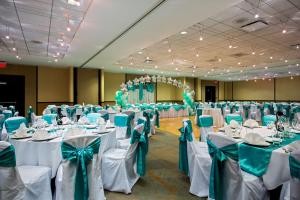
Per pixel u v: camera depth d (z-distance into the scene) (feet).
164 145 17.90
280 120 10.39
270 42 23.45
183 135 10.46
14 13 14.69
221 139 6.68
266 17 16.47
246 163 7.51
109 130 11.12
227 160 6.64
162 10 13.80
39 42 22.00
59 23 16.39
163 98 57.31
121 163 9.22
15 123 13.37
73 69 39.93
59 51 26.07
